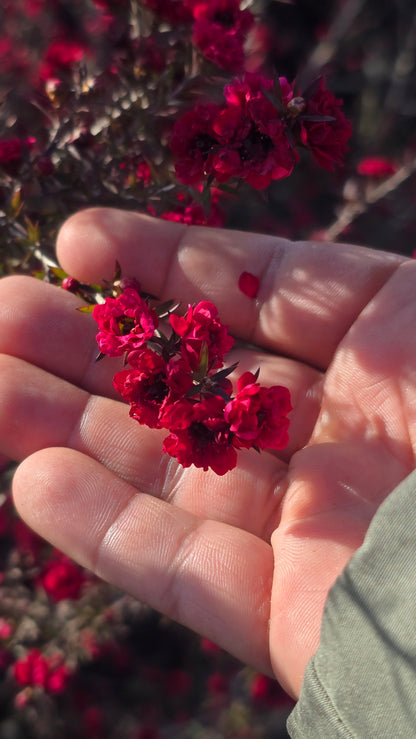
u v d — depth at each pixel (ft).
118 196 0.67
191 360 0.43
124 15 0.69
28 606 0.92
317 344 0.60
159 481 0.53
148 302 0.55
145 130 0.66
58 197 0.67
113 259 0.59
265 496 0.52
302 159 1.10
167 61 0.66
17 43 0.85
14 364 0.54
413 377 0.52
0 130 0.71
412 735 0.33
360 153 1.25
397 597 0.36
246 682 1.03
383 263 0.58
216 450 0.42
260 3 0.88
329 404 0.57
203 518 0.52
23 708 0.97
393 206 1.14
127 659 1.05
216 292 0.60
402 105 1.30
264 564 0.47
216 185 0.55
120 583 0.48
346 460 0.51
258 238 0.61
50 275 0.64
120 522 0.48
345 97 1.40
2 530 0.90
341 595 0.38
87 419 0.54
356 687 0.36
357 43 1.38
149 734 1.02
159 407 0.43
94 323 0.57
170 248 0.60
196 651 1.06
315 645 0.42
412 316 0.54
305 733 0.38
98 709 1.03
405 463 0.51
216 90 0.64
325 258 0.59
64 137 0.66
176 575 0.47
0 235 0.66
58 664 0.88
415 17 1.32
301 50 1.35
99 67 0.68
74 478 0.49
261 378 0.59
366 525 0.47
